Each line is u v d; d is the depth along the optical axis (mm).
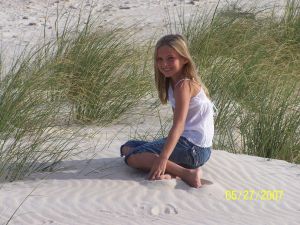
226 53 10336
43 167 6449
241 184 6238
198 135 6266
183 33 11328
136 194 5871
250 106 8523
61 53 9352
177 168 6125
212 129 6391
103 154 6887
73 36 9844
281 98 8484
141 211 5559
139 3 19781
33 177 6246
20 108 7680
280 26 11719
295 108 8414
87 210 5535
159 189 5965
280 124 7691
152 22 15867
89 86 8852
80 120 8516
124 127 8398
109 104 8812
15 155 6547
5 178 6238
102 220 5309
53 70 8852
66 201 5703
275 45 10750
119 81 9039
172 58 6141
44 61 9383
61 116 8484
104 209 5566
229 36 10961
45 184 6082
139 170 6379
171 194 5895
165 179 6078
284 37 11570
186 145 6234
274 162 6941
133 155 6293
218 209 5691
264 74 9398
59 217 5367
